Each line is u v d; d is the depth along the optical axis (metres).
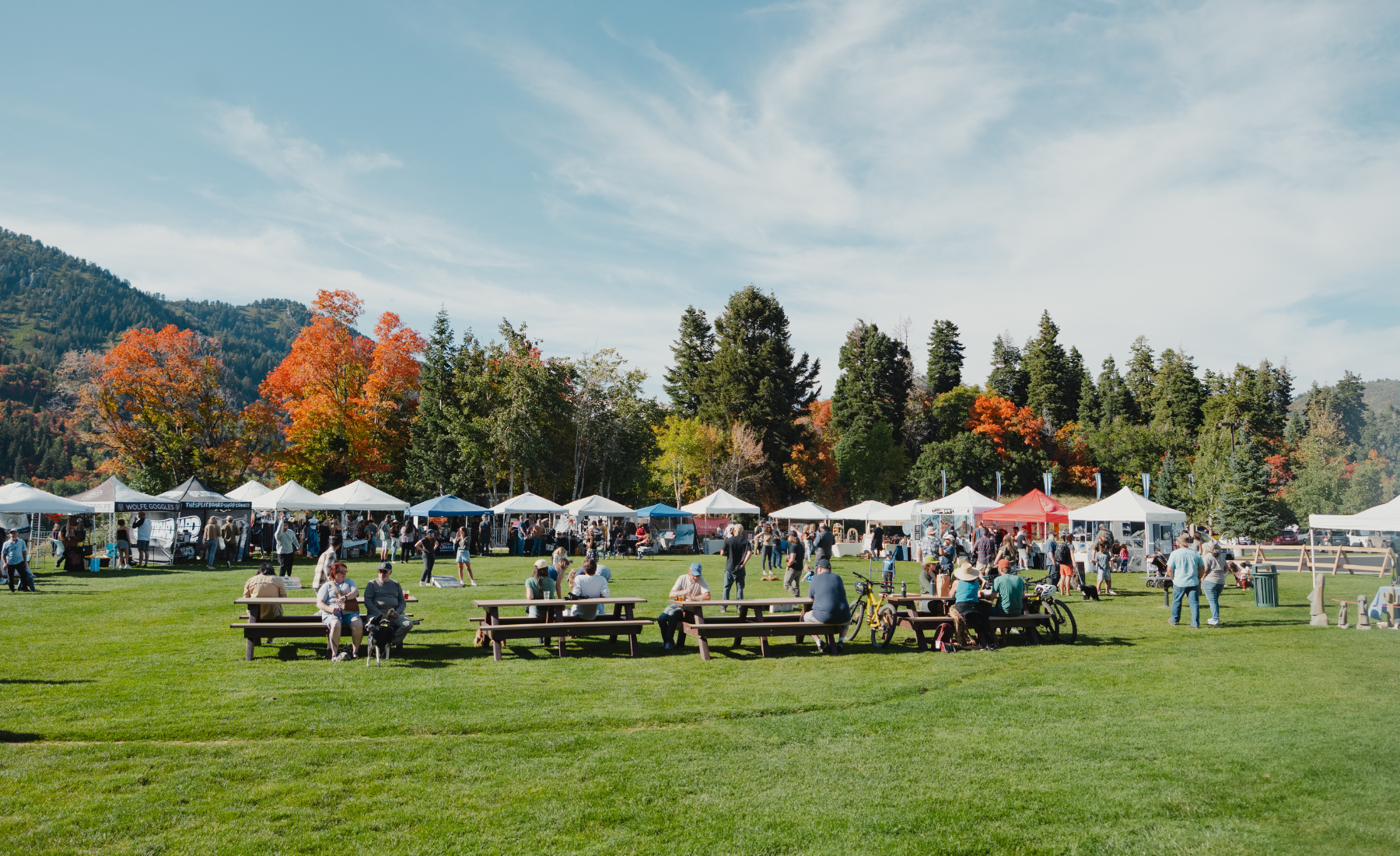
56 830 5.02
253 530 33.22
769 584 23.69
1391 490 24.30
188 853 4.74
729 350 67.12
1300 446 31.67
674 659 10.99
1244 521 47.62
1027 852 4.79
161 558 28.66
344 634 11.14
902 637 13.30
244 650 11.34
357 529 34.50
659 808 5.46
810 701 8.44
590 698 8.50
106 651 11.20
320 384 50.09
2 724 7.28
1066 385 92.06
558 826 5.14
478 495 53.84
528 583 12.61
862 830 5.10
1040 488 75.19
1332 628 14.23
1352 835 4.99
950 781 5.99
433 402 53.94
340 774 6.06
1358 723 7.57
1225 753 6.61
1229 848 4.82
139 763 6.28
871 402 74.56
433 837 4.98
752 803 5.54
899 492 71.31
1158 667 10.48
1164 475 68.25
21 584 19.61
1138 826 5.15
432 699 8.38
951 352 89.56
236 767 6.21
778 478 65.62
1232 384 78.25
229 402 51.00
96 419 48.25
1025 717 7.83
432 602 17.12
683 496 61.41
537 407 50.56
